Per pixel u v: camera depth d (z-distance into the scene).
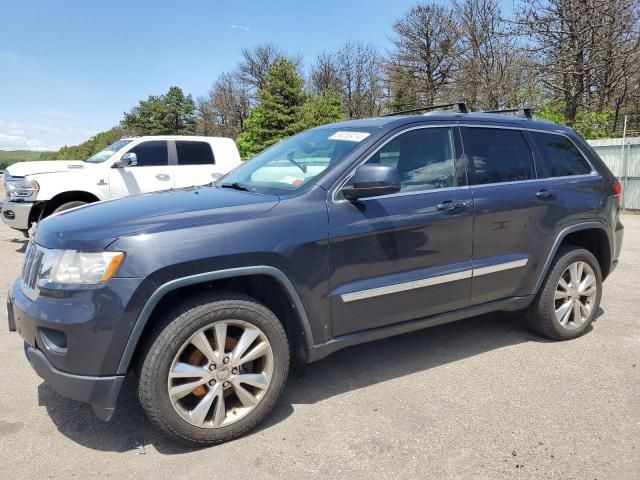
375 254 3.34
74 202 9.04
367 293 3.30
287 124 37.88
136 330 2.66
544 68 21.05
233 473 2.67
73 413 3.29
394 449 2.86
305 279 3.08
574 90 21.00
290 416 3.22
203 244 2.78
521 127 4.29
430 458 2.77
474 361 4.02
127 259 2.65
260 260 2.93
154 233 2.73
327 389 3.58
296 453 2.83
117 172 9.53
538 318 4.32
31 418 3.23
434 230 3.57
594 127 19.61
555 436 2.96
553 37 20.94
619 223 4.81
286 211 3.07
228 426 2.91
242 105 61.22
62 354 2.68
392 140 3.56
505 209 3.91
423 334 4.61
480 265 3.82
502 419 3.14
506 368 3.88
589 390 3.50
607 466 2.68
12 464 2.76
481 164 3.93
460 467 2.69
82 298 2.64
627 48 20.64
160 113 57.91
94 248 2.67
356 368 3.92
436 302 3.66
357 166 3.38
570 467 2.67
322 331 3.21
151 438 3.01
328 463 2.74
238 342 2.95
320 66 54.69
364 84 53.50
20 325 2.92
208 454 2.84
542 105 22.61
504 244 3.95
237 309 2.90
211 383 2.88
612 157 14.49
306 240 3.07
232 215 2.94
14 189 8.88
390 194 3.46
